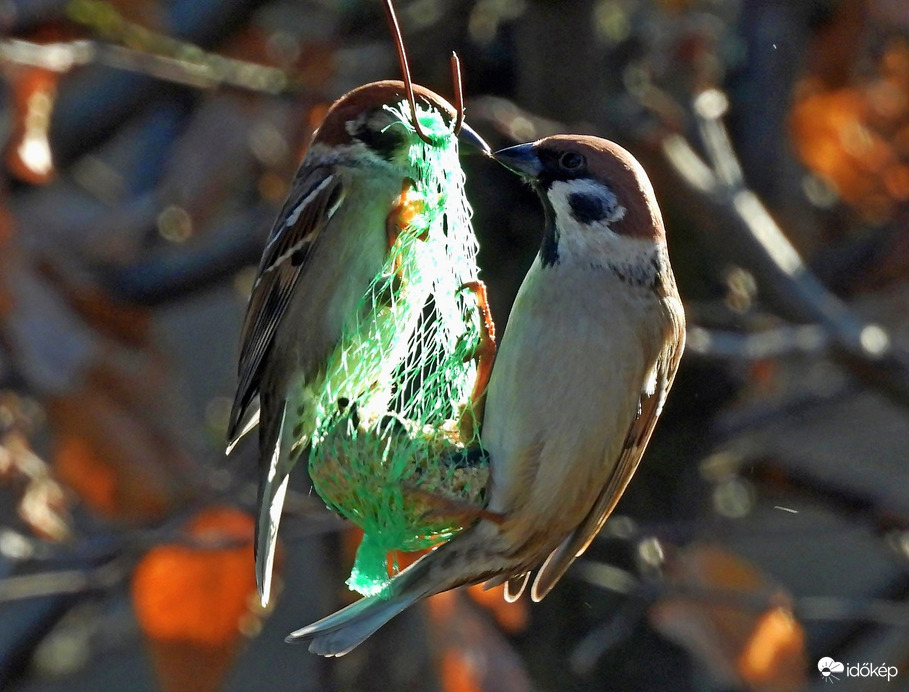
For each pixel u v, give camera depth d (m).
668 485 11.19
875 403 15.20
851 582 16.36
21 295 9.98
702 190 11.09
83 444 9.99
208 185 11.88
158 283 12.09
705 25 11.45
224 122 11.83
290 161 11.27
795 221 12.63
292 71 11.37
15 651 11.80
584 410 7.50
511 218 11.06
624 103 11.35
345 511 7.41
